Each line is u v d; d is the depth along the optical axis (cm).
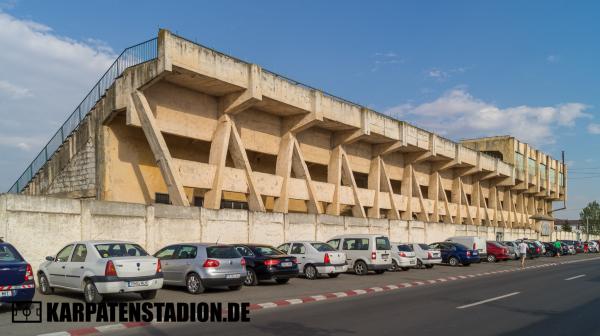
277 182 2966
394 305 1395
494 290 1788
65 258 1430
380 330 1021
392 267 2770
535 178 6769
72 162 2672
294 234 2723
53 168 2852
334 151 3509
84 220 1788
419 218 4388
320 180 3788
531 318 1174
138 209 1966
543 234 7025
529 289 1820
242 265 1661
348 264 2508
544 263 3812
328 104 3127
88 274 1309
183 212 2147
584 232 11725
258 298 1527
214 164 2616
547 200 7931
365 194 3691
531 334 988
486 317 1185
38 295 1463
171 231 2092
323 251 2197
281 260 1914
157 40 2223
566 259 4625
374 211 3794
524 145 6456
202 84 2509
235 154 2748
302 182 3127
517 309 1319
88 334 998
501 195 6178
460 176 5088
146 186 2598
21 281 1146
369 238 2495
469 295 1631
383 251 2505
